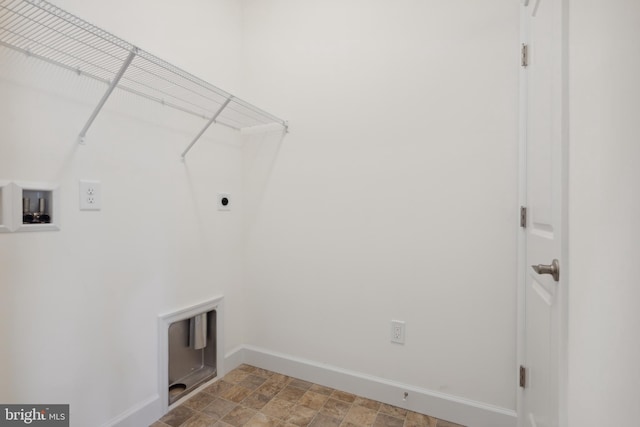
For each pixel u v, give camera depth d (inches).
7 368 39.4
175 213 62.2
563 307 29.8
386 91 62.7
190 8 64.8
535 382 42.8
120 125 52.2
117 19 51.0
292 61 72.8
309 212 70.9
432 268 59.1
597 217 27.1
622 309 24.7
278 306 75.0
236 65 77.0
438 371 58.8
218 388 68.1
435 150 58.6
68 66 44.8
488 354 54.9
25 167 40.6
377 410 60.7
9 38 39.0
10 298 39.6
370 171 64.4
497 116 53.8
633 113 23.8
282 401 63.5
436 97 58.5
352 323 66.5
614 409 25.2
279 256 74.7
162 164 59.6
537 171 42.4
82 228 46.9
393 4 62.1
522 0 50.6
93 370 48.4
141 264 55.7
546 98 37.8
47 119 42.8
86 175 47.4
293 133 72.7
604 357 26.1
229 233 75.7
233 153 76.9
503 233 53.6
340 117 67.3
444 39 57.8
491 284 54.6
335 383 67.8
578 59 29.3
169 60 60.2
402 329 61.6
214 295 71.5
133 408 54.0
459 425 56.3
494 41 54.0
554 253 33.6
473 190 55.7
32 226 41.1
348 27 66.6
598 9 27.4
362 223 65.2
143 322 56.0
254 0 78.0
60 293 44.4
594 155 27.6
